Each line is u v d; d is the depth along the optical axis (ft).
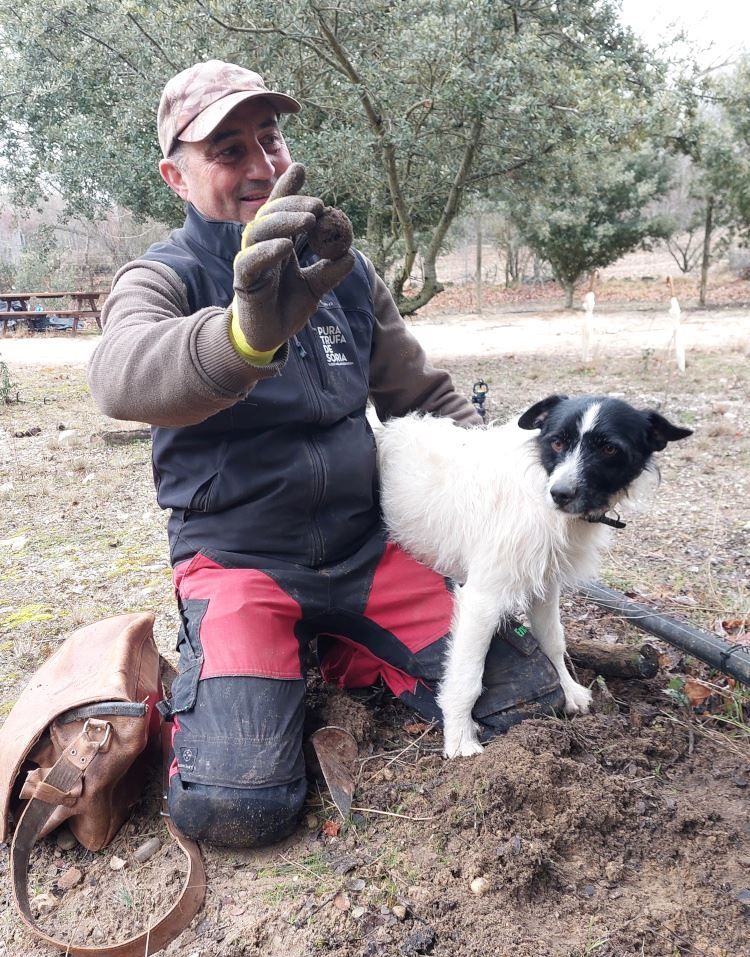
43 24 34.88
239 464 9.41
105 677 8.91
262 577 9.43
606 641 12.30
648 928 7.20
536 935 7.21
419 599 10.21
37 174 51.29
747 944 7.07
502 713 9.76
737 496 18.95
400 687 10.37
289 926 7.45
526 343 52.47
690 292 90.63
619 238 75.87
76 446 26.35
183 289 9.24
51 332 67.26
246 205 9.75
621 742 9.59
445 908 7.54
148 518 19.24
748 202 68.03
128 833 8.83
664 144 58.54
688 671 11.52
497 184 35.55
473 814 8.34
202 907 7.77
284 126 30.99
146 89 32.37
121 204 45.88
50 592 15.07
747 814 8.63
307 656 10.64
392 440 10.93
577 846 8.11
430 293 37.01
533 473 9.44
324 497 9.78
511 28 29.66
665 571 14.70
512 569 9.40
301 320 7.00
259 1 26.66
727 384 33.19
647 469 9.86
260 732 8.44
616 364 39.78
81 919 7.78
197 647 8.95
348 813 8.76
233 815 8.07
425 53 27.12
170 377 7.33
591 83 29.68
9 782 8.32
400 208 33.83
